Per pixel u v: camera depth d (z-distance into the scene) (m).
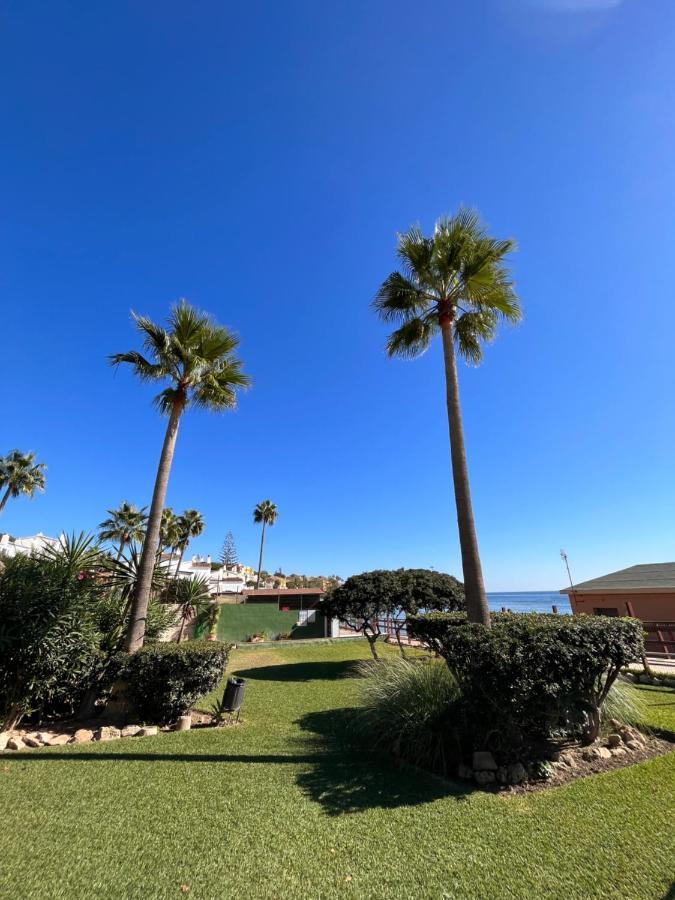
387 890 2.64
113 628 7.38
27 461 32.16
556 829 3.29
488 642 4.43
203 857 2.96
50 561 6.69
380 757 4.98
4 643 5.57
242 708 7.59
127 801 3.81
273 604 25.08
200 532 42.53
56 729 6.17
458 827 3.36
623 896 2.56
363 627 13.32
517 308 8.33
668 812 3.48
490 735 4.71
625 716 5.60
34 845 3.06
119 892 2.58
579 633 4.66
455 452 7.32
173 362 9.03
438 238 8.16
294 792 4.03
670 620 14.41
